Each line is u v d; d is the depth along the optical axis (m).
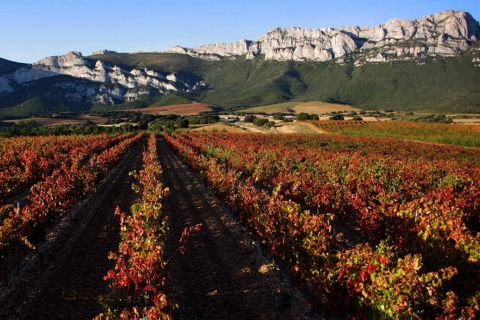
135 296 7.70
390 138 60.28
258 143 52.19
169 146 56.31
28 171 21.25
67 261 11.55
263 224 11.80
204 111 192.88
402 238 11.73
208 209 18.36
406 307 6.62
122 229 10.27
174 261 11.56
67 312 8.79
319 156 31.47
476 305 7.52
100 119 142.12
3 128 100.25
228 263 11.66
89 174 19.56
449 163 30.19
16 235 10.26
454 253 10.05
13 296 9.34
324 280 8.05
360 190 16.95
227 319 8.66
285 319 8.63
